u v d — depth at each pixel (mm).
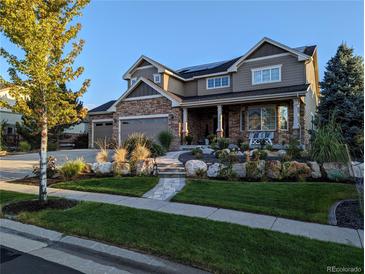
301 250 3816
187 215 5574
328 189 6973
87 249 4152
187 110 18969
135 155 11062
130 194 7547
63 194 7742
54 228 4957
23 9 5688
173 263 3623
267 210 5773
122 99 19531
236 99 15953
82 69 6723
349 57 15938
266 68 17766
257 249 3869
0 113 26266
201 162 9852
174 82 21344
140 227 4809
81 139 26438
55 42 6164
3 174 11789
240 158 10977
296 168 8461
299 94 14367
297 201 6293
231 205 6176
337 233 4574
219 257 3625
